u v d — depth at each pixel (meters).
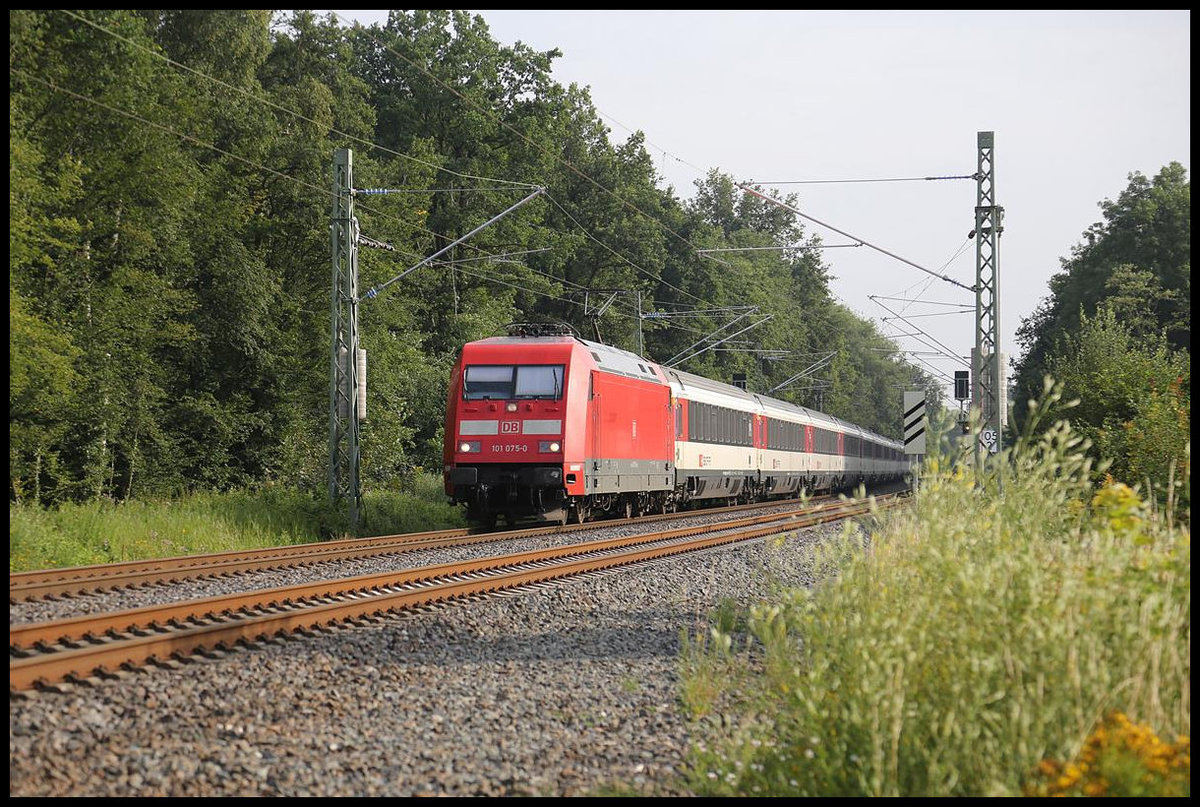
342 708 19.86
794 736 16.62
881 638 15.79
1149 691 14.46
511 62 127.75
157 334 70.44
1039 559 16.67
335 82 100.25
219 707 19.23
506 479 55.59
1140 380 54.97
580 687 22.33
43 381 58.09
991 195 60.88
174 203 70.88
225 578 36.12
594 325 66.69
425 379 98.44
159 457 72.38
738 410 89.69
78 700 18.83
